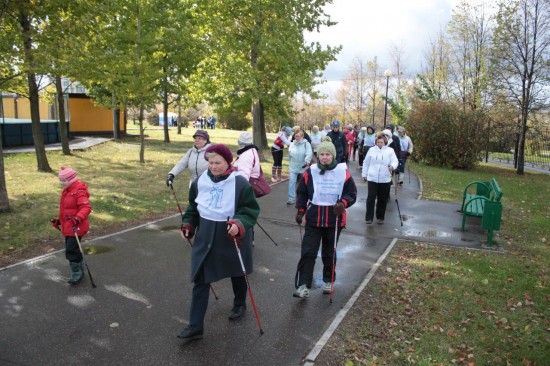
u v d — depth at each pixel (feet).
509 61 65.16
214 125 175.83
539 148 75.51
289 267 20.39
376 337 14.17
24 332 13.97
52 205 29.94
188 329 13.53
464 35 81.00
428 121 67.87
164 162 56.44
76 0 31.96
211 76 70.18
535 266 21.36
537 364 12.94
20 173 42.63
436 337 14.30
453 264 21.18
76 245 17.40
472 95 80.89
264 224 28.04
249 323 14.88
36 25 32.50
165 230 25.54
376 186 28.81
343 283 18.69
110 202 31.42
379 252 23.09
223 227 13.47
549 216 33.65
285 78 58.03
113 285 17.70
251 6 55.77
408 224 29.32
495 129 70.33
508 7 63.82
